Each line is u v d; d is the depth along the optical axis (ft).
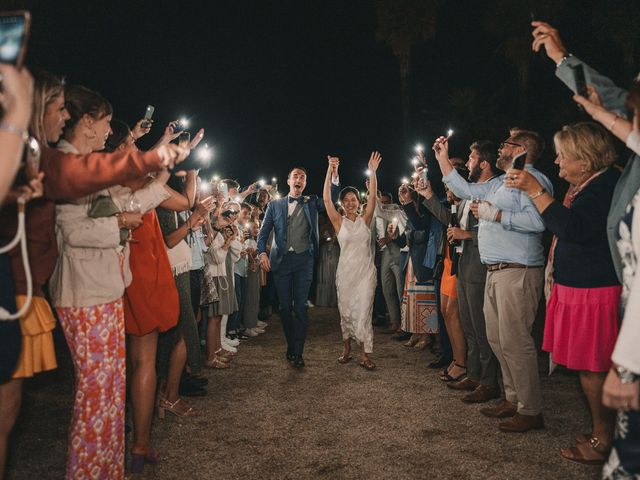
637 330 5.37
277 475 11.00
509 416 13.91
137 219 9.59
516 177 10.88
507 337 12.96
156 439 12.84
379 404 15.23
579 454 11.35
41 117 7.69
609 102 8.61
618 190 7.93
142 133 12.03
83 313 8.84
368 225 19.63
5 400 7.89
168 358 13.99
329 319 29.17
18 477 10.83
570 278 10.96
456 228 15.37
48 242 8.11
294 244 19.61
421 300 21.33
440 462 11.47
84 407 8.81
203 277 17.95
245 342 23.73
